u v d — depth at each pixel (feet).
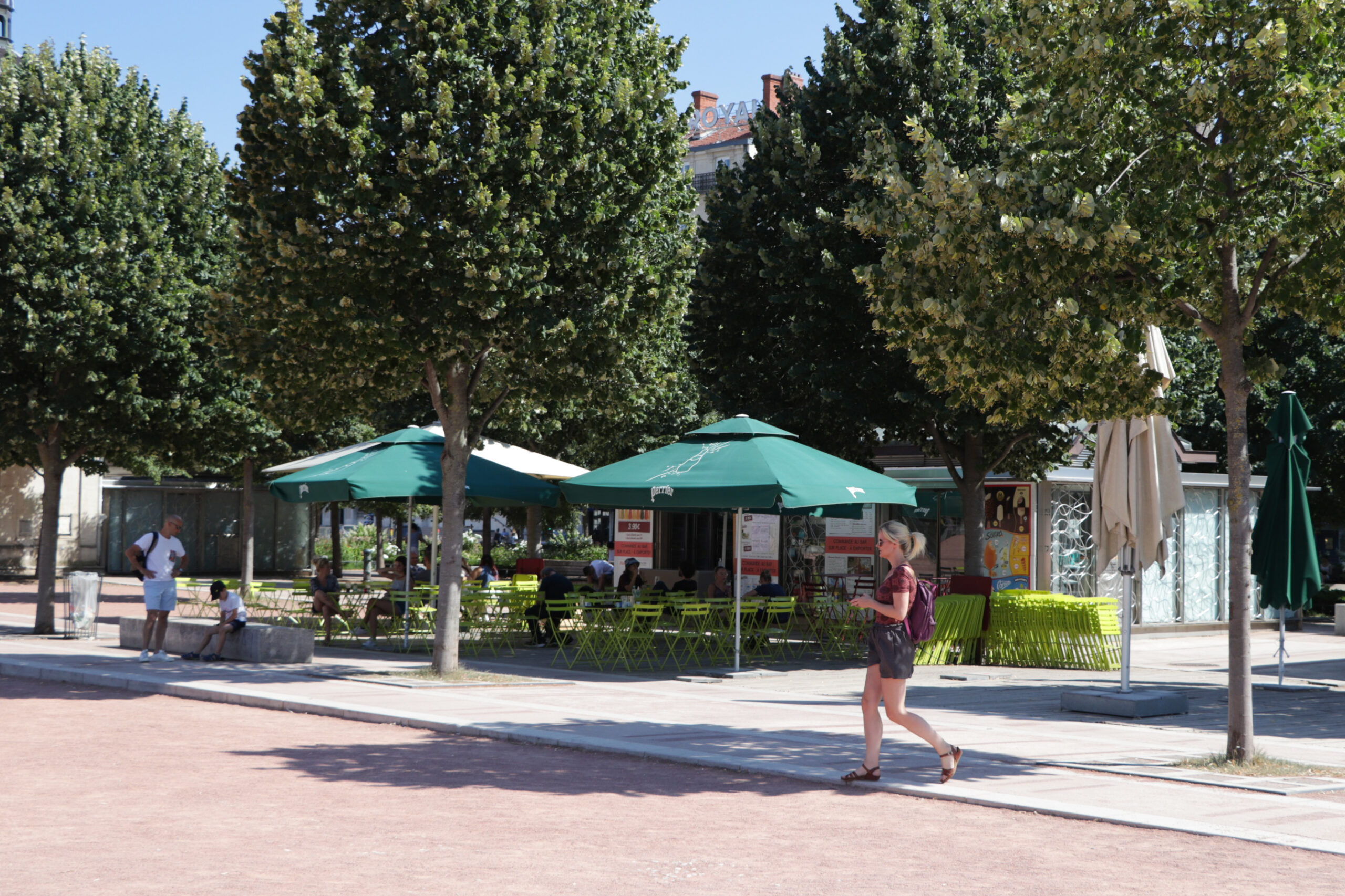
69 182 62.90
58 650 58.13
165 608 54.34
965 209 30.86
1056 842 22.59
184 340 65.36
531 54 45.14
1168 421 46.62
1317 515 127.24
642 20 51.31
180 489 141.08
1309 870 20.71
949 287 31.86
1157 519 45.83
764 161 69.92
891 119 63.57
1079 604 61.57
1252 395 120.16
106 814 24.25
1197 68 32.12
